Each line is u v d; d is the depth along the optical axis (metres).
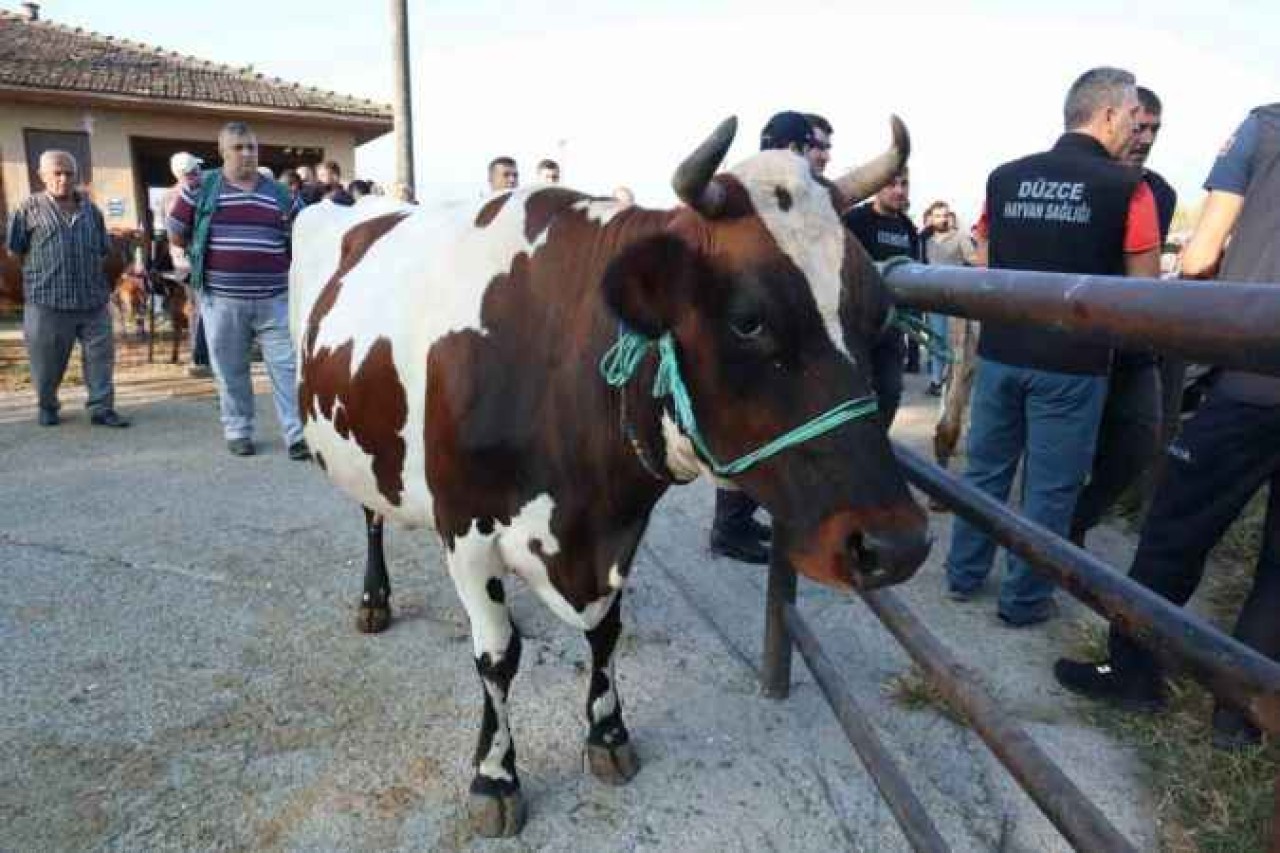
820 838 2.42
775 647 3.01
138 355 10.24
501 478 2.24
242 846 2.35
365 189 10.27
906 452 2.60
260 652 3.31
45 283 6.23
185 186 5.64
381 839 2.38
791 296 1.62
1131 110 3.28
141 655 3.26
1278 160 2.61
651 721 2.93
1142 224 3.21
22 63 15.01
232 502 4.93
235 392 5.79
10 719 2.84
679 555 4.33
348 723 2.88
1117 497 4.16
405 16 11.39
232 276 5.52
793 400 1.63
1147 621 1.41
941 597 3.96
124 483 5.24
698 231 1.76
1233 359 1.16
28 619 3.50
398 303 2.54
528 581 2.36
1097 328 1.44
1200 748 2.77
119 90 14.71
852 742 2.36
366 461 2.67
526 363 2.20
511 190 2.62
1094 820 1.44
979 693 1.88
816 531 1.61
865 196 2.04
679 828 2.45
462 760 2.71
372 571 3.45
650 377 1.95
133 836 2.36
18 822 2.39
